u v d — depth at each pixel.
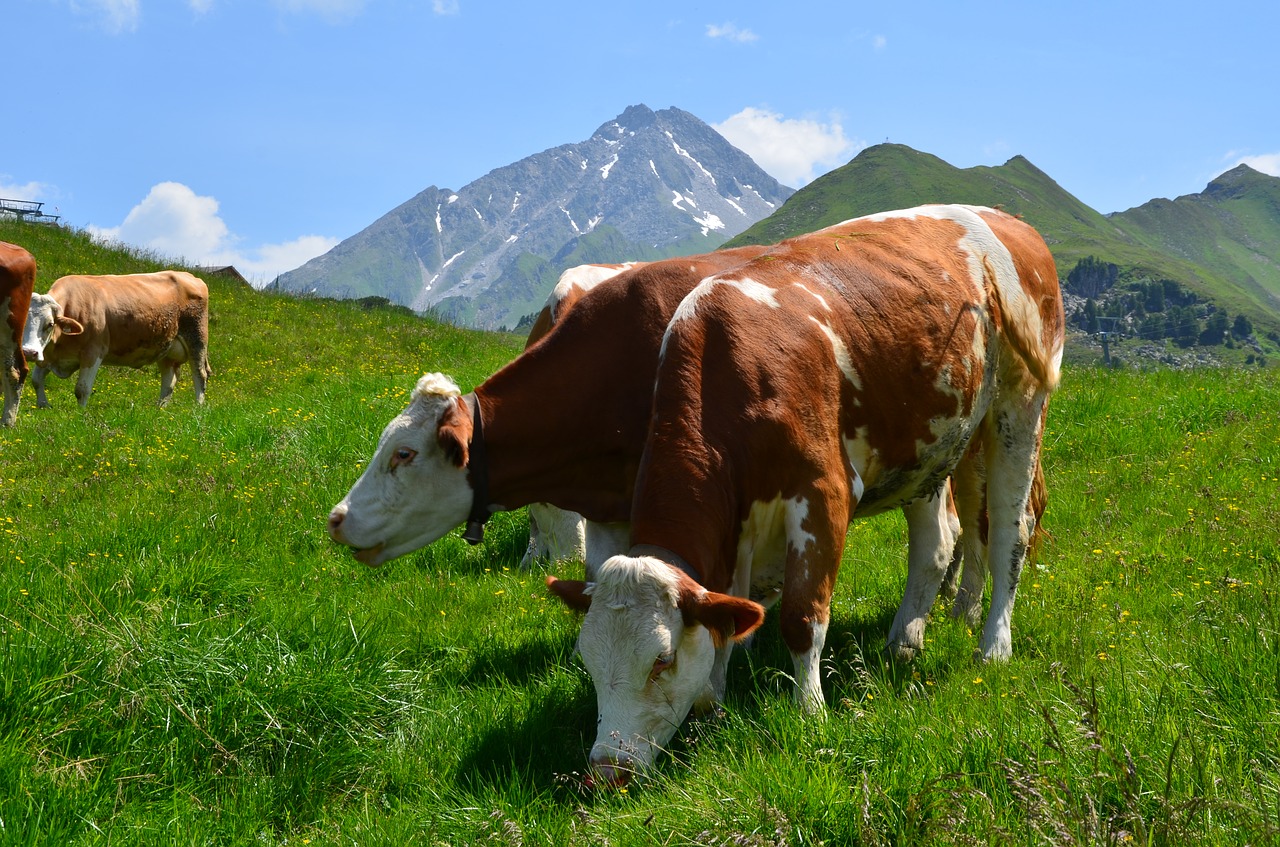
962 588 6.59
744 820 3.51
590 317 6.07
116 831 3.91
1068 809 3.13
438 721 5.07
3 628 5.10
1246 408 11.02
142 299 18.27
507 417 5.91
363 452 10.72
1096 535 7.79
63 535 7.79
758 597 5.37
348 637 5.59
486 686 5.60
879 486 5.68
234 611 6.17
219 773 4.53
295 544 8.16
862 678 5.05
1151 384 13.25
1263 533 6.73
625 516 6.14
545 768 4.63
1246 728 3.71
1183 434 10.39
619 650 4.14
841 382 5.20
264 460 10.55
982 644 5.87
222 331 23.44
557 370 5.98
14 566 6.84
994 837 3.14
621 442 5.95
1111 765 3.38
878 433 5.40
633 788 4.13
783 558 5.15
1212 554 6.61
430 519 5.96
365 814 4.21
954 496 6.72
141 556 7.07
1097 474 9.38
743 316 4.98
